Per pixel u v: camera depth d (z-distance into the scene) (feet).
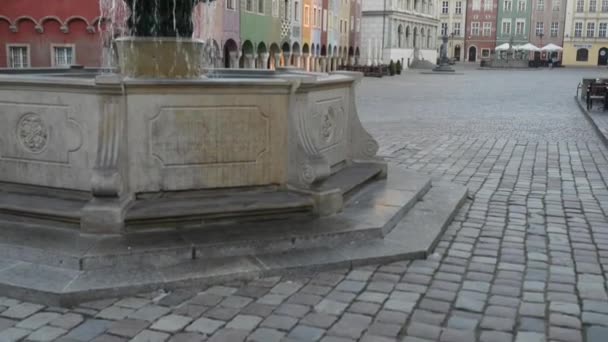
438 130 56.34
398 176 28.50
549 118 68.54
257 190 21.03
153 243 17.67
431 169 36.29
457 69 256.11
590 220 24.86
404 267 18.53
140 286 15.98
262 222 19.94
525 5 325.01
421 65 269.44
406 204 23.40
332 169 25.41
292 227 19.60
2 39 94.68
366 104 86.33
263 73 32.76
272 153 21.01
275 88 20.48
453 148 44.91
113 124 18.89
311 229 19.45
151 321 14.60
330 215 21.08
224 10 111.34
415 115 71.20
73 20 94.48
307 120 21.26
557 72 234.79
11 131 20.43
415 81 156.56
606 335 14.34
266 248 18.43
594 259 19.89
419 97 100.99
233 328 14.34
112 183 18.35
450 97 101.65
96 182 18.29
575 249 20.93
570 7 314.55
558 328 14.69
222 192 20.54
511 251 20.52
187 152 19.83
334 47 196.65
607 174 35.29
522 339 14.10
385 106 83.35
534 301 16.26
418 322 14.89
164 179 19.74
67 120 19.52
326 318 14.97
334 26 195.00
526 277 18.07
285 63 153.28
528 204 27.53
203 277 16.58
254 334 14.07
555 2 318.86
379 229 20.08
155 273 16.63
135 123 19.15
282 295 16.22
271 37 138.82
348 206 22.50
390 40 253.85
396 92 113.09
